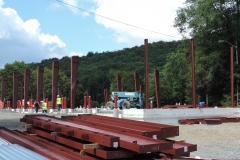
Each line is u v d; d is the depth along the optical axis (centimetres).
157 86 3247
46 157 608
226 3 4088
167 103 8212
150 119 1923
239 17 4094
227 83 4203
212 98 4412
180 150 650
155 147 582
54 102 3366
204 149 1183
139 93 3603
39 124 954
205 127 1909
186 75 4222
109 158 603
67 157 594
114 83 9025
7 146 736
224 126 1988
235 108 2647
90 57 17150
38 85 3697
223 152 1120
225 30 4172
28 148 720
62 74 9400
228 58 4181
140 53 15488
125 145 598
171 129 755
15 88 4575
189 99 4834
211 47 4166
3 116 2767
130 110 1955
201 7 3881
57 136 857
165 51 13362
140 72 12212
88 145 631
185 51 4278
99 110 3111
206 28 4003
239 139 1443
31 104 3897
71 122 948
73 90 2928
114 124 871
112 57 16100
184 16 4209
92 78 12238
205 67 4050
